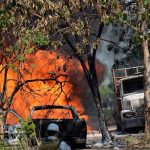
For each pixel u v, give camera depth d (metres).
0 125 29.80
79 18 31.44
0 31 31.64
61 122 34.53
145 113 35.53
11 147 23.52
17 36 31.05
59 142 15.98
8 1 30.08
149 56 35.69
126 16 28.66
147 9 28.67
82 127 35.06
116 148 34.94
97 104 39.62
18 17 30.52
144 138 35.25
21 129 21.91
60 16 30.86
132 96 48.03
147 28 31.61
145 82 35.69
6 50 31.11
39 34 30.56
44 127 33.47
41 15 31.31
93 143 40.81
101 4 29.73
